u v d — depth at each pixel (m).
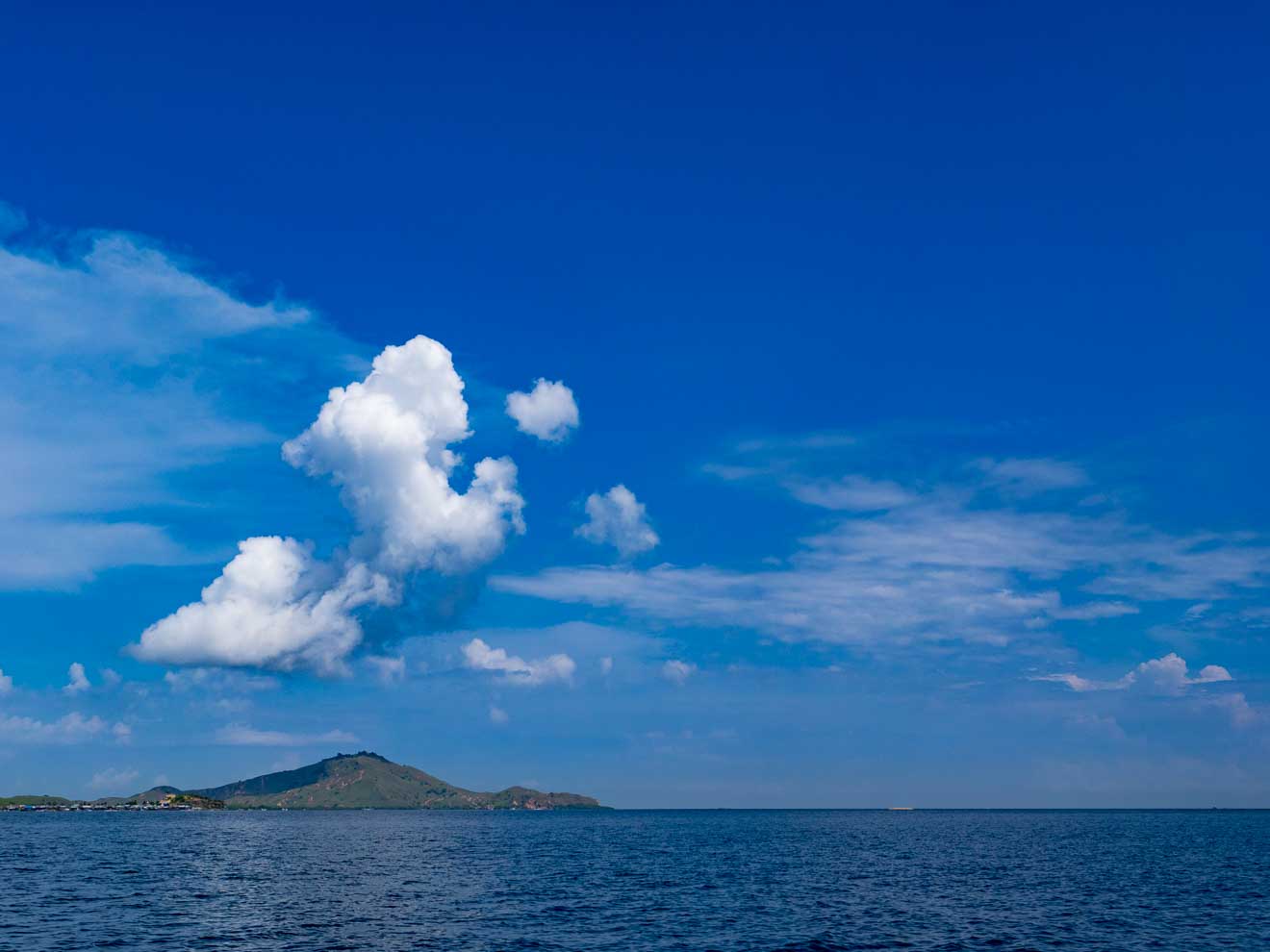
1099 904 86.12
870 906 83.88
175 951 58.25
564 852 174.75
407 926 69.38
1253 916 77.88
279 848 187.50
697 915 76.50
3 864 131.88
